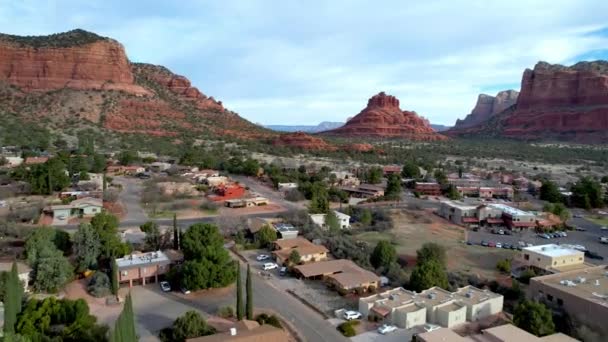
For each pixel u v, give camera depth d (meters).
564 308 58.50
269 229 87.62
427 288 64.19
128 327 41.03
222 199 124.81
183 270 64.56
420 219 116.62
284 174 163.88
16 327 47.34
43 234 70.31
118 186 134.75
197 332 50.03
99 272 65.19
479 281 70.56
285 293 65.12
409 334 53.38
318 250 79.56
